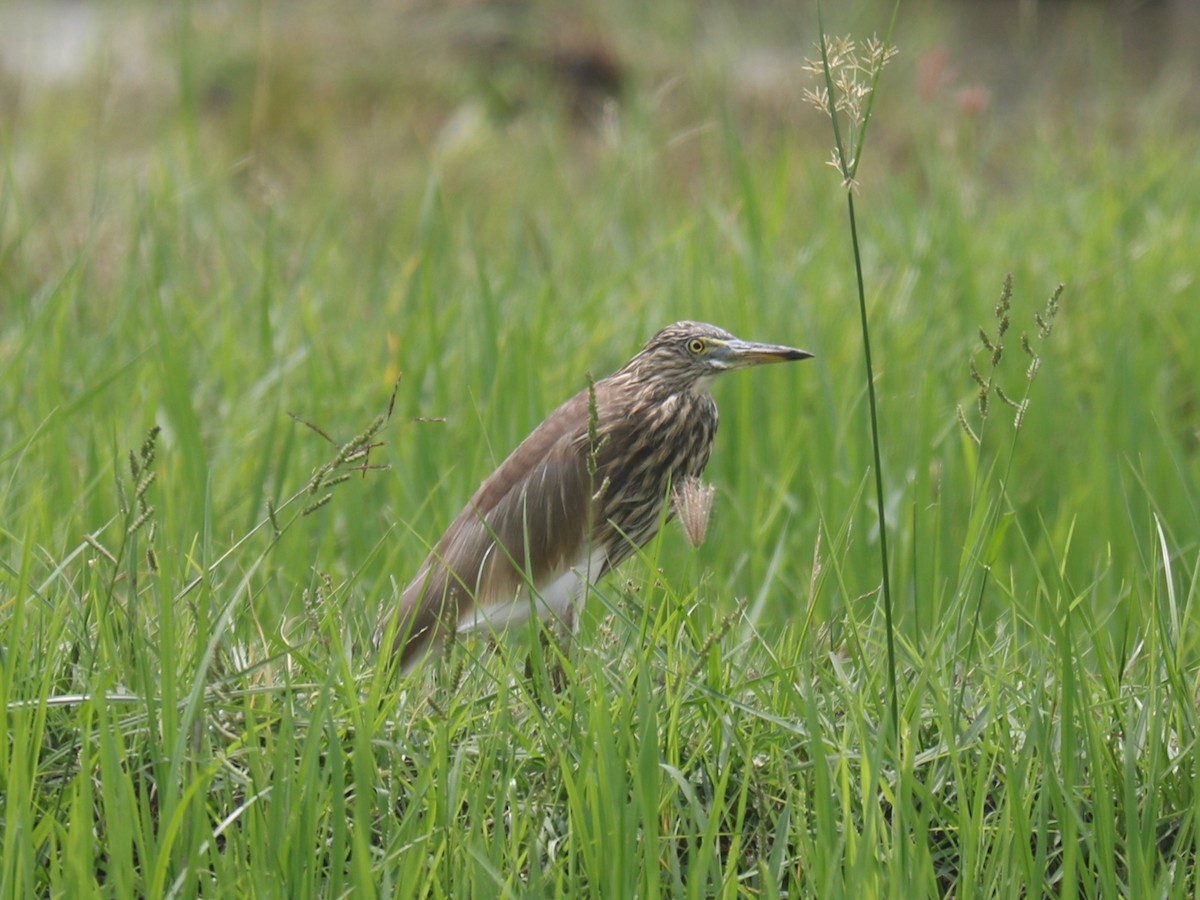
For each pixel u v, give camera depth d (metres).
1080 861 6.79
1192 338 14.77
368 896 6.26
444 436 12.59
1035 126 23.36
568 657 8.59
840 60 6.88
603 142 24.70
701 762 7.50
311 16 29.34
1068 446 13.16
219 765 6.74
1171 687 7.70
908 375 14.11
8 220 18.50
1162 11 35.19
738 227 16.62
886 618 7.03
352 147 24.62
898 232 17.77
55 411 10.45
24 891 6.44
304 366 13.95
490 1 29.77
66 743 7.41
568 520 9.49
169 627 6.88
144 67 26.72
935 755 7.27
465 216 17.70
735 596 11.01
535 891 6.50
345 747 7.39
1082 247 16.81
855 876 6.35
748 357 9.80
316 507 7.44
